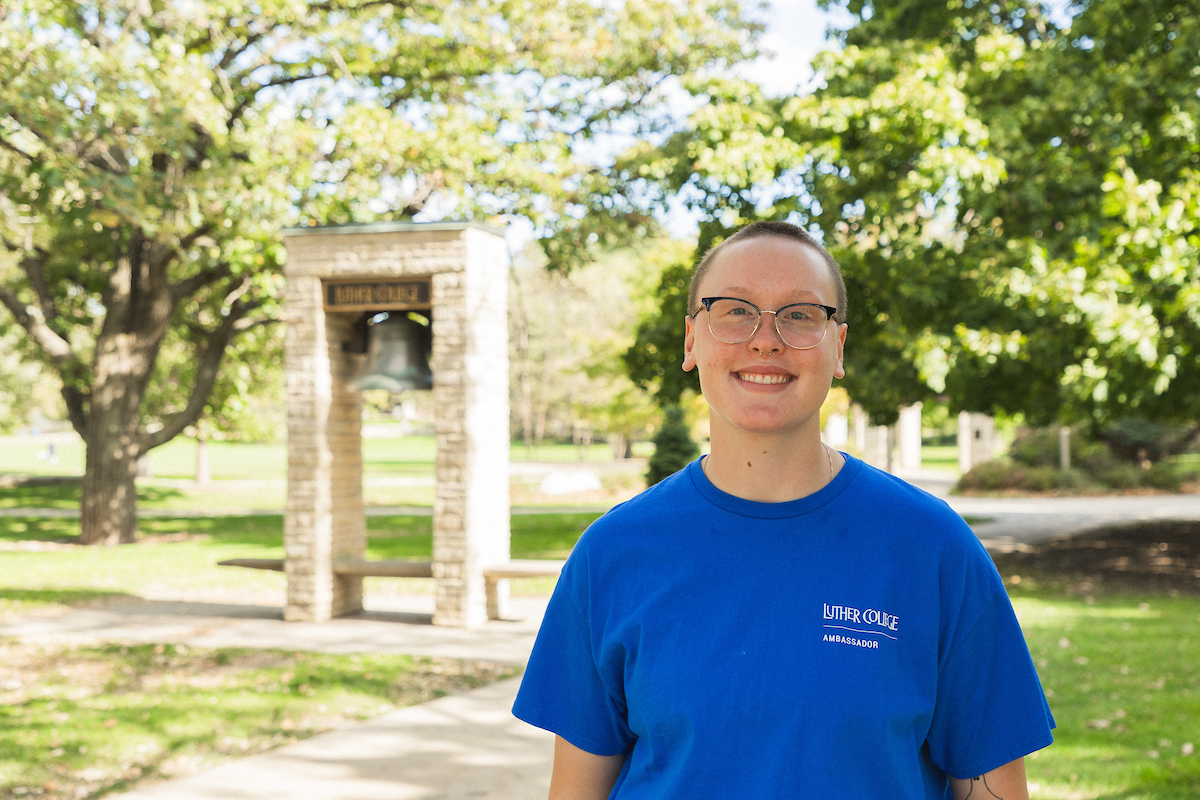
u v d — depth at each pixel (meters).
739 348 1.45
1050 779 4.61
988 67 11.90
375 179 14.70
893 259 11.75
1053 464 28.98
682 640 1.41
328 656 7.61
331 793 4.66
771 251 1.49
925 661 1.38
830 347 1.47
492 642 8.17
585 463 46.09
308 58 15.88
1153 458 28.23
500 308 9.24
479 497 8.91
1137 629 8.58
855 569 1.40
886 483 1.49
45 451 58.91
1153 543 15.33
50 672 7.11
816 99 12.23
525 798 4.60
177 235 12.05
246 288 17.38
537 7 15.70
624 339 31.22
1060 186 11.27
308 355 9.13
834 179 12.40
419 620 9.20
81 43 11.48
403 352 9.06
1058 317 10.45
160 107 11.05
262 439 32.53
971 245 11.46
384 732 5.64
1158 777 4.53
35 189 12.65
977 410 13.15
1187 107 10.45
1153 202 9.24
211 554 15.20
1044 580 12.06
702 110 12.07
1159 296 10.00
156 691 6.52
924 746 1.48
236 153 14.22
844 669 1.35
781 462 1.46
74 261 19.58
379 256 8.83
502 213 15.76
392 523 20.14
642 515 1.53
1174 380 11.23
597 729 1.57
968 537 1.45
